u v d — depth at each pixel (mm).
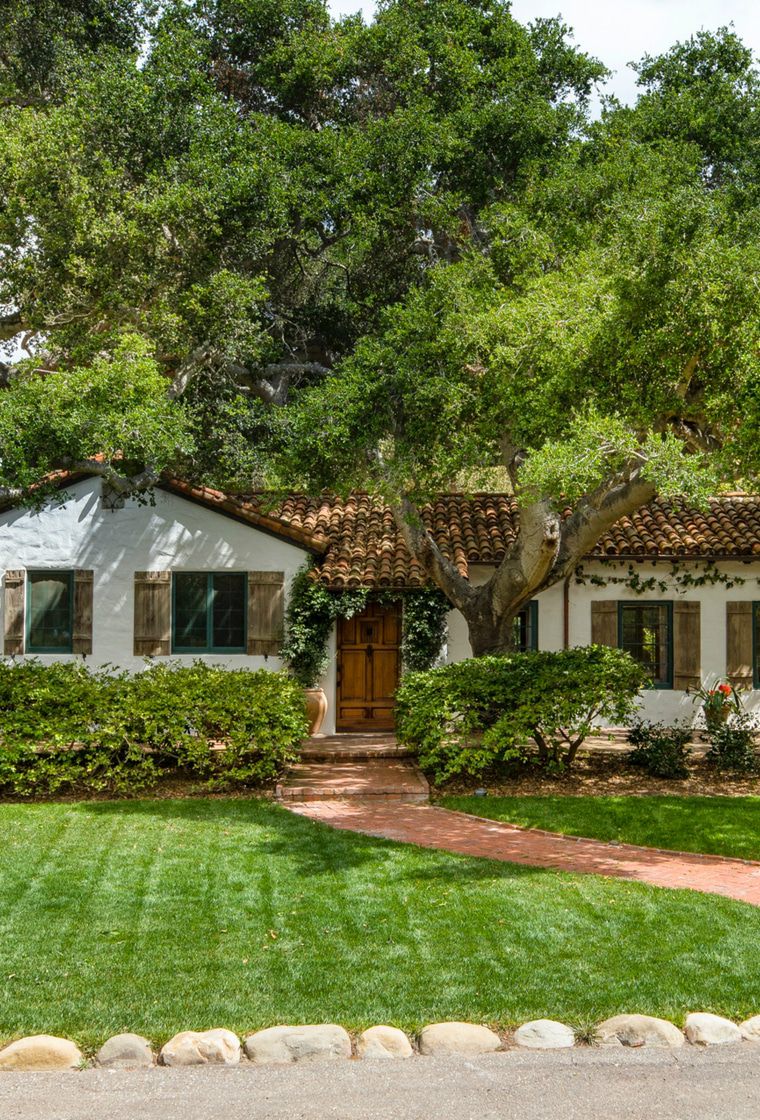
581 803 11000
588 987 5785
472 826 10156
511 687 12391
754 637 17172
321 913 7152
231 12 16438
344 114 16938
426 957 6273
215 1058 5027
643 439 11117
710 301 9578
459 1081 4848
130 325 14094
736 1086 4793
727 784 12227
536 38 16141
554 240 13203
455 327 11742
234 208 13836
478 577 16656
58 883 7902
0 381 15617
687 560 16844
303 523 17156
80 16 16297
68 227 13422
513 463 13656
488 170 15680
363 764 13812
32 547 16422
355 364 13211
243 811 10734
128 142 13930
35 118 13445
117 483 12812
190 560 16438
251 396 17547
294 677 15547
